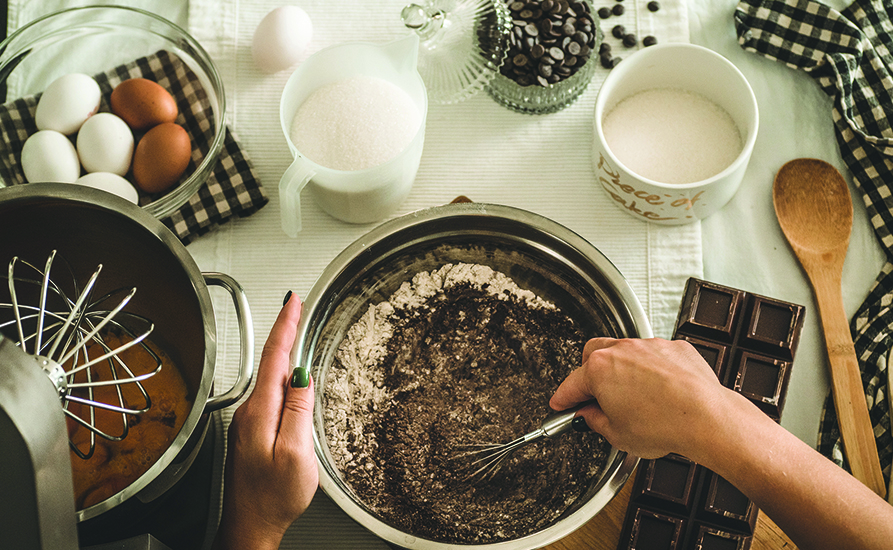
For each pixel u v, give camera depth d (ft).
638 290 2.54
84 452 2.13
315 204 2.62
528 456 2.28
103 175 2.42
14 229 1.83
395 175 2.25
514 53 2.51
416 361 2.40
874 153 2.63
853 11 2.80
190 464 1.95
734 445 1.63
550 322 2.43
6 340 0.98
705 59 2.37
